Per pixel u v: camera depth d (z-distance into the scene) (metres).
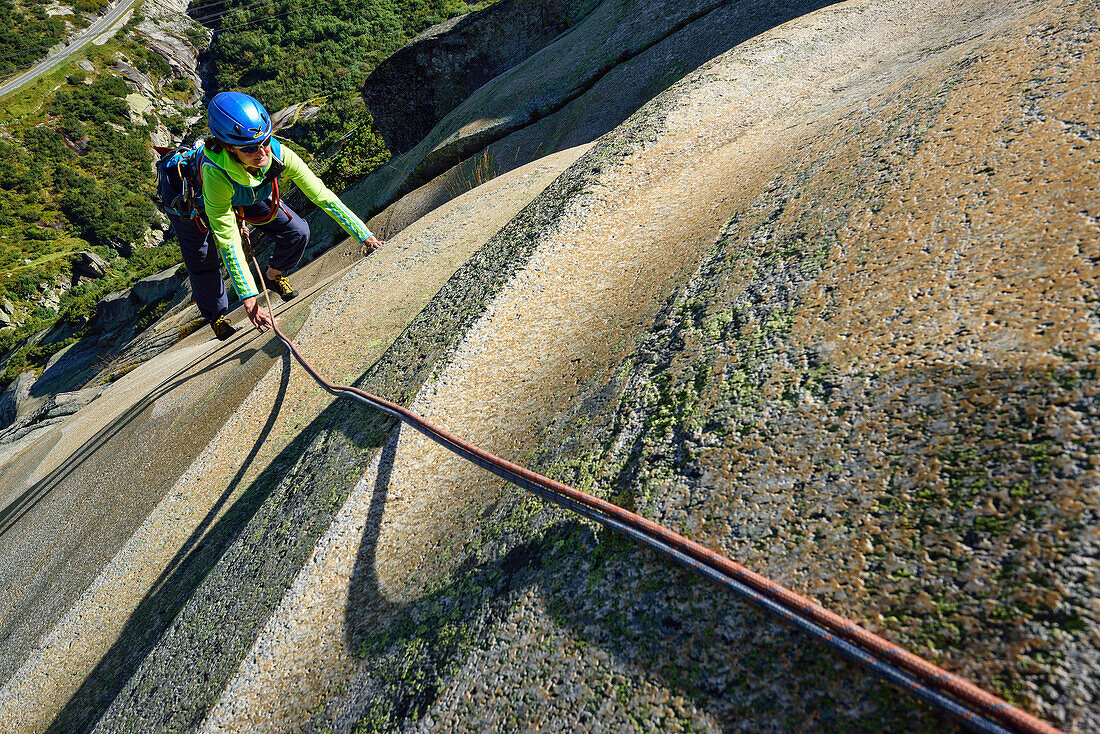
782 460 1.21
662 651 1.11
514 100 9.62
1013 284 1.19
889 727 0.86
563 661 1.22
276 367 4.26
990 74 1.77
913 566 0.96
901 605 0.94
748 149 2.88
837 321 1.39
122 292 32.44
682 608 1.14
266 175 3.29
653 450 1.44
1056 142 1.40
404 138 14.19
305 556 2.14
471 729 1.26
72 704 3.04
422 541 1.93
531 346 2.41
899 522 1.01
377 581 1.91
